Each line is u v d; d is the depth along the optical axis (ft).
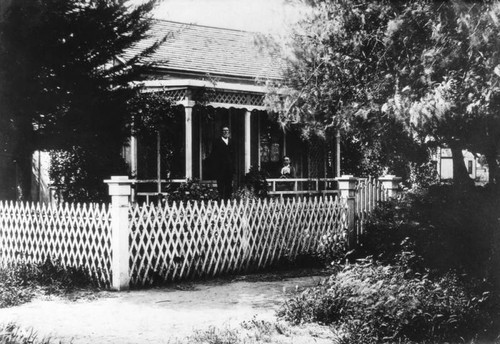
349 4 32.35
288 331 23.61
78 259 35.60
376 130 34.45
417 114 26.32
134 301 30.48
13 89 46.70
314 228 43.29
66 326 25.16
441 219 33.01
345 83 35.65
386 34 29.25
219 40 81.82
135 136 56.75
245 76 72.90
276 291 33.09
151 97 56.90
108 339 22.88
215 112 69.00
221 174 56.24
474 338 22.88
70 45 48.49
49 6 45.96
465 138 32.53
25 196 51.01
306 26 36.88
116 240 33.32
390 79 30.68
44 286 33.04
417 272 30.40
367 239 40.93
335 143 74.69
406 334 22.57
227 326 24.89
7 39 45.68
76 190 59.98
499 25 24.86
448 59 26.94
